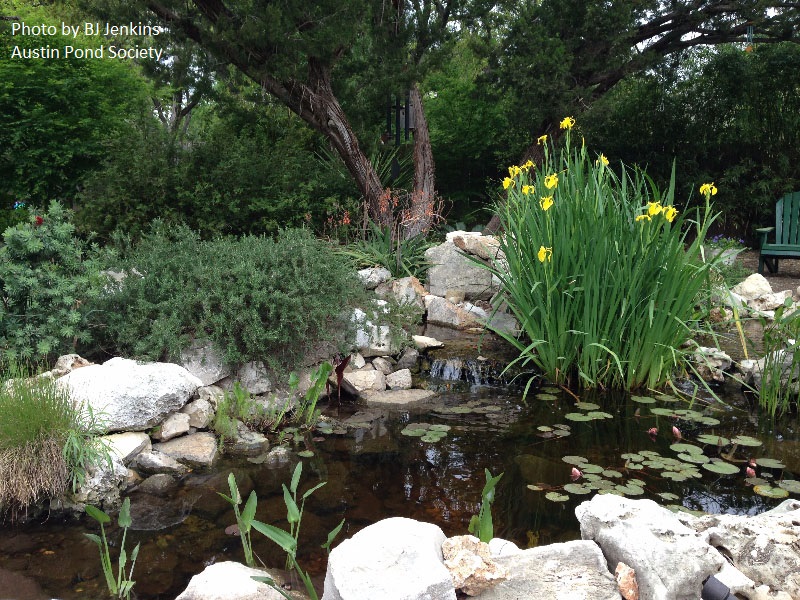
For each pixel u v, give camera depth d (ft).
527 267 15.21
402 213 27.07
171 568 8.32
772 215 38.75
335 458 11.64
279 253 15.71
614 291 14.06
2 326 13.19
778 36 35.78
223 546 8.84
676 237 13.98
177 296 14.05
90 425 10.67
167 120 62.49
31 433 9.87
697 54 42.06
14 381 10.72
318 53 24.13
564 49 32.71
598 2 32.99
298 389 14.48
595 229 14.02
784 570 7.00
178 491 10.51
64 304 13.53
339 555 6.40
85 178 29.25
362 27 26.71
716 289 15.80
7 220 30.63
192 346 13.91
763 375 13.67
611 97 37.50
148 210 27.53
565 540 8.75
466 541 6.88
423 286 22.58
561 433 12.41
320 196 31.07
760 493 9.87
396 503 9.92
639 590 6.61
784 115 39.01
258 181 29.53
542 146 35.12
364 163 27.94
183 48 26.37
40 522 9.55
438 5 31.58
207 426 12.71
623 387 14.85
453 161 41.63
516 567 6.79
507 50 34.04
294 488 8.17
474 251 21.72
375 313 17.53
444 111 41.27
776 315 13.58
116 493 10.34
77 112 29.96
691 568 6.68
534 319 15.38
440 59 27.20
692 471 10.59
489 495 7.77
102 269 14.97
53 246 13.51
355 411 14.05
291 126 37.55
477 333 19.44
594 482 10.28
